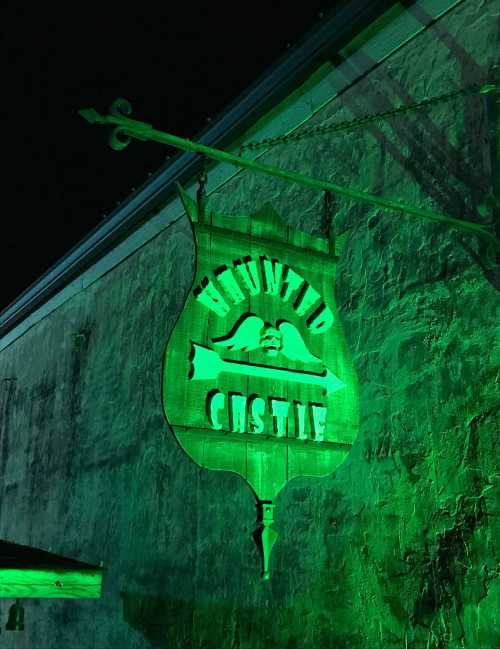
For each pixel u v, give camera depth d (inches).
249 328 116.4
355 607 156.2
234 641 193.3
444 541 139.0
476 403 137.9
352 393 123.7
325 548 167.5
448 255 149.5
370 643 150.9
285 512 181.9
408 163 163.8
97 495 281.3
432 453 145.2
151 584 236.1
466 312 143.3
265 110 206.5
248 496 199.9
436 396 146.7
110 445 278.7
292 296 123.0
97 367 301.3
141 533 247.0
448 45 158.1
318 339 123.2
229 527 204.8
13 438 381.7
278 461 114.3
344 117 186.4
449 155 152.9
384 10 167.2
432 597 139.1
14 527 355.6
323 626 163.9
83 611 275.9
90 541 280.1
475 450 136.3
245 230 121.6
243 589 193.9
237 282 117.9
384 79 174.7
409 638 142.3
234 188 227.3
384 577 150.6
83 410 306.8
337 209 182.4
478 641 128.8
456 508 138.1
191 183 248.1
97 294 314.5
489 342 137.3
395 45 172.1
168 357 108.3
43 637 303.0
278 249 124.0
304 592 171.6
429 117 159.8
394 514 151.3
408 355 154.9
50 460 330.3
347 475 164.9
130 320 281.3
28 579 143.9
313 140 195.3
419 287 155.3
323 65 184.9
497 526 129.2
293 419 116.6
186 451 106.9
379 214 169.6
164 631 224.5
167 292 259.0
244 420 112.0
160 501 239.8
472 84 149.9
